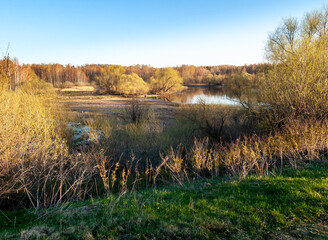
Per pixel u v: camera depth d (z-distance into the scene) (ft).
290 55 33.83
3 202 14.76
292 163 20.52
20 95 26.27
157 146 28.35
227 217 11.55
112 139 29.55
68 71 301.22
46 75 242.37
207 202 13.46
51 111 33.88
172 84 162.40
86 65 418.51
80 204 14.40
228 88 54.75
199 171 21.47
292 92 30.50
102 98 110.83
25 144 17.87
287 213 11.78
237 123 37.91
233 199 13.70
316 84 28.53
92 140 28.53
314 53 30.91
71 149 24.94
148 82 181.06
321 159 20.99
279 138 23.40
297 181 15.71
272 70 34.81
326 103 27.71
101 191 18.72
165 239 9.78
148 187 20.13
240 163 21.31
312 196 13.14
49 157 18.97
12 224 11.37
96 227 10.52
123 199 14.69
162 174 21.97
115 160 25.63
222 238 9.91
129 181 20.68
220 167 22.20
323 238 9.58
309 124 25.82
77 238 9.47
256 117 35.96
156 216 11.65
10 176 15.03
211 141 32.37
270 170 19.92
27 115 23.16
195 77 340.80
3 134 15.23
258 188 15.28
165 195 15.38
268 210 12.13
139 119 45.88
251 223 11.03
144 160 25.59
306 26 42.55
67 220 11.46
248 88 41.96
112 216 11.69
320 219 11.14
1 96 18.13
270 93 32.58
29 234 9.57
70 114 40.34
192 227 10.63
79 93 141.90
